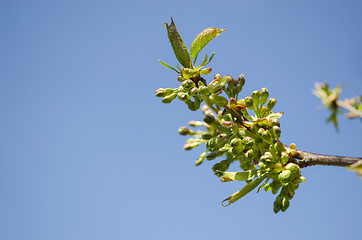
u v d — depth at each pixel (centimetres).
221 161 49
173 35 49
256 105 49
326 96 41
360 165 41
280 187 48
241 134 48
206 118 49
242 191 48
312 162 47
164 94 49
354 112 41
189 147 50
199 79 49
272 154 48
